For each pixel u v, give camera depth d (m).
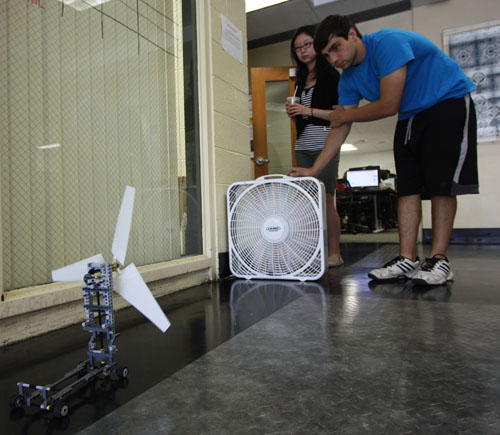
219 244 2.01
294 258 1.89
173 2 1.85
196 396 0.71
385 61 1.57
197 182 1.95
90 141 1.40
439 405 0.66
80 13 1.38
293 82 3.16
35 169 1.20
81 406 0.68
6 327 1.04
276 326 1.15
